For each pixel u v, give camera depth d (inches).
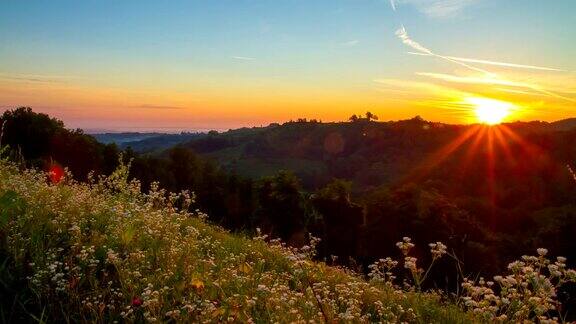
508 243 1775.3
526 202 3518.7
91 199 343.9
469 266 1378.0
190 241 282.8
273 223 2255.2
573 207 2608.3
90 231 276.1
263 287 185.5
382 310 222.2
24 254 218.7
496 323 161.0
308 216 2146.9
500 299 166.1
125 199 383.9
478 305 166.6
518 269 161.0
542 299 153.5
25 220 253.8
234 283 221.9
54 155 2598.4
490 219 2687.0
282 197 2231.8
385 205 1945.1
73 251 228.5
